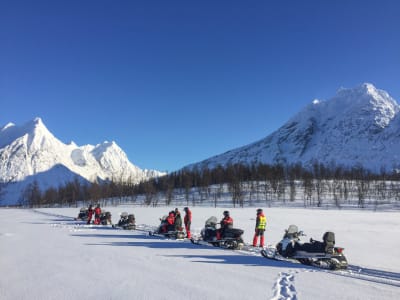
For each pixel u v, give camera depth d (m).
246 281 10.70
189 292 9.39
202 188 139.00
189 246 18.33
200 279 10.84
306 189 117.62
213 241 18.53
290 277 11.34
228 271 12.12
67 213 65.25
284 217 46.41
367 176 145.12
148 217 45.66
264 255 15.30
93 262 13.44
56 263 13.22
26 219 44.72
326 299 8.91
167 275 11.32
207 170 164.62
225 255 15.61
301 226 33.34
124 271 11.87
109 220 34.12
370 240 22.64
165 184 140.75
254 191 125.38
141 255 15.19
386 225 34.78
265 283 10.48
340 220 41.41
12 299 8.77
